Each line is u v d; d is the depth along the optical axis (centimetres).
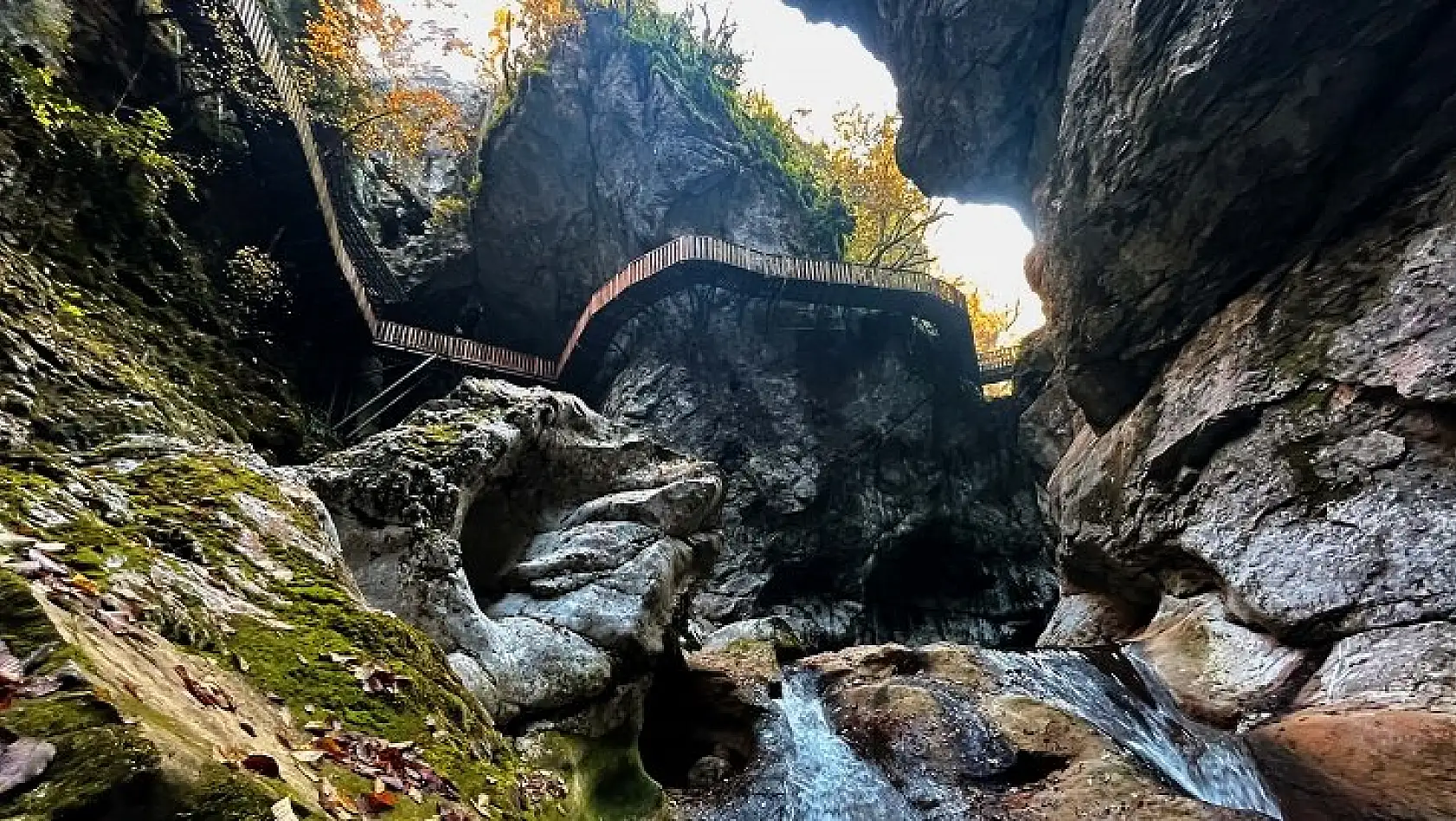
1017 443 2656
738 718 893
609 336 2420
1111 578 1481
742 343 2605
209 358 1253
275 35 1988
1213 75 1146
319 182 1578
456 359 2105
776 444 2461
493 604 730
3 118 983
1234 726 911
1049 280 1716
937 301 2577
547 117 2667
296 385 1636
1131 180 1326
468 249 2606
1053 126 1773
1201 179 1252
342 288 1725
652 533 848
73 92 1168
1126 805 667
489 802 274
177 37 1380
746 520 2373
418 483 638
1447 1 1017
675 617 894
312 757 218
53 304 888
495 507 798
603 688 678
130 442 478
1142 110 1259
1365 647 865
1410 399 933
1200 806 647
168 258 1271
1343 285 1106
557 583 754
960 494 2564
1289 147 1160
